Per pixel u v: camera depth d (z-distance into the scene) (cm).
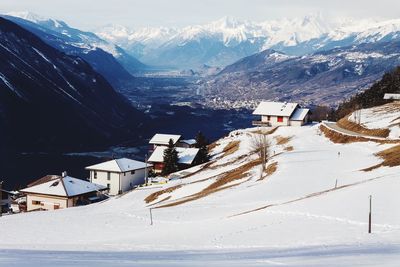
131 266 2388
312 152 9662
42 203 10275
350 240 3428
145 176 12888
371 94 18812
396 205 4428
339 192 5250
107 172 12538
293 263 2514
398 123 11038
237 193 6894
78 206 9456
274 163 8694
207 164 12231
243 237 3922
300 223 4231
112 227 5862
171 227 5144
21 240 5159
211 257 2859
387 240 3359
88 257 2856
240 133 15900
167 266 2403
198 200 7169
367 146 9881
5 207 10825
